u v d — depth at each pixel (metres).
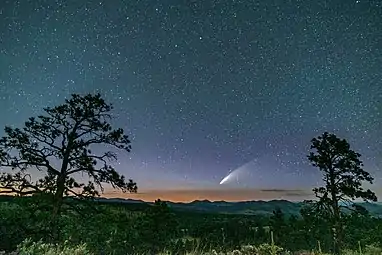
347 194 25.72
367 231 25.25
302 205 27.83
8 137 19.19
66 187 19.17
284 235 31.45
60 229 16.03
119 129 21.61
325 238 27.38
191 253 11.95
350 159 26.38
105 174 20.28
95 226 18.14
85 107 21.23
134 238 20.70
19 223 14.41
